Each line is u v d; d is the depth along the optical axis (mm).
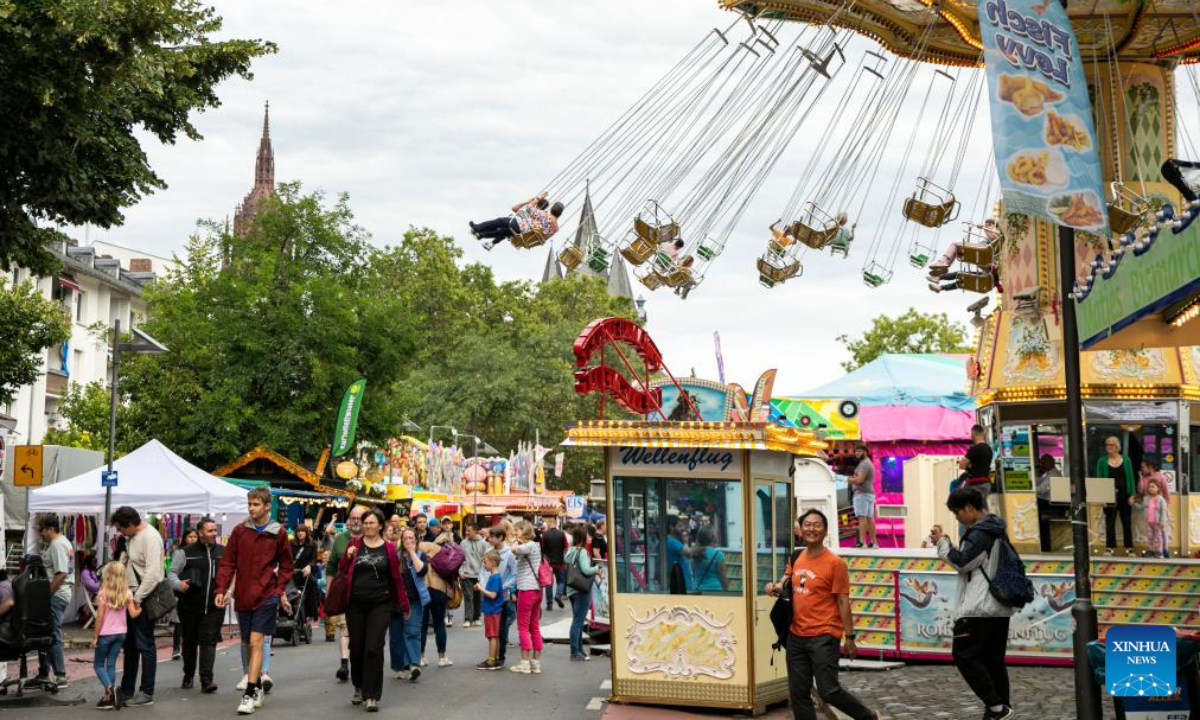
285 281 40688
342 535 18250
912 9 19750
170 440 39938
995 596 10664
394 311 41812
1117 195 16266
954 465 24641
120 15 13609
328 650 20797
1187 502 17516
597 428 13531
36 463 22562
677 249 20203
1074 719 11531
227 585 13312
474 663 18062
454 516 50531
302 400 38656
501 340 79312
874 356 70812
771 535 13719
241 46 17500
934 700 13117
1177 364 17719
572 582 18672
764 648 13305
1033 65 9922
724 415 19094
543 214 20156
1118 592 16109
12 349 31031
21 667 14719
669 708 13383
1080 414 10367
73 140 14859
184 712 12953
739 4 19188
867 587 16609
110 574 13219
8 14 12773
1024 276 18516
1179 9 17766
